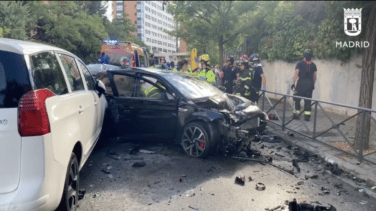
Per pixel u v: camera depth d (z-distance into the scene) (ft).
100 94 15.19
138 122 17.70
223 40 53.57
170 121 17.12
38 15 58.80
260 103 30.19
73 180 9.62
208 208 11.12
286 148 19.86
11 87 7.16
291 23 41.04
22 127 7.00
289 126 24.30
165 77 17.95
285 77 43.88
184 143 17.15
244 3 47.78
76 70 12.18
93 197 11.60
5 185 6.98
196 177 13.98
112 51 43.11
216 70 43.73
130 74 18.52
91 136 12.73
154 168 14.93
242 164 16.05
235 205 11.43
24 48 7.77
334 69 33.17
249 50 56.34
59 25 61.57
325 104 20.31
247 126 18.25
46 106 7.47
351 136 18.71
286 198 12.21
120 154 16.90
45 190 7.28
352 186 13.74
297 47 39.14
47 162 7.30
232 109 18.06
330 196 12.60
